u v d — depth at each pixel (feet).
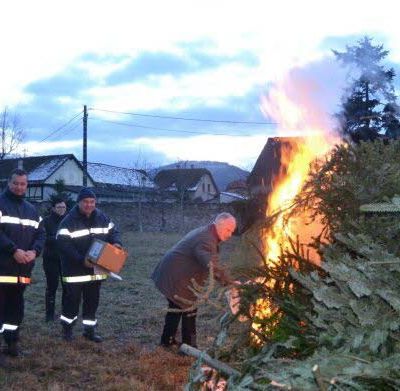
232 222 19.10
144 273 42.01
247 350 6.75
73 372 18.01
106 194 158.40
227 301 7.02
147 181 184.96
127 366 18.61
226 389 6.09
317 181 7.14
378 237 6.06
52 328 24.21
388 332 5.25
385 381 4.91
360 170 6.93
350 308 5.57
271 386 5.22
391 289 5.40
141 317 26.68
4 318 19.13
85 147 100.37
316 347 5.79
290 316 6.48
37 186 161.27
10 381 16.83
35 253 19.16
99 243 21.52
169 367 18.49
